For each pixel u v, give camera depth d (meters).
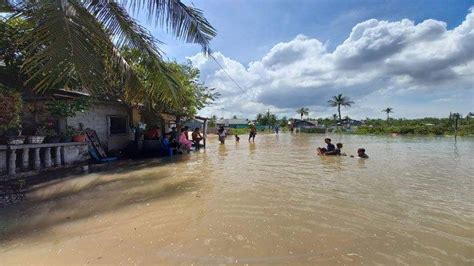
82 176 8.27
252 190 6.53
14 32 6.79
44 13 4.43
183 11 6.75
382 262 3.20
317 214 4.83
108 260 3.28
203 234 3.99
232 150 16.62
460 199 5.75
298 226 4.28
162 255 3.38
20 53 7.71
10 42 7.40
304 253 3.42
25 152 8.11
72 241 3.81
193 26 6.92
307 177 8.09
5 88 7.36
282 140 27.23
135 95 8.38
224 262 3.21
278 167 9.97
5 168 7.58
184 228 4.22
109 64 6.86
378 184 7.15
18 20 6.20
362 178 7.93
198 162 11.34
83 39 4.67
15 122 7.34
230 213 4.89
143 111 14.57
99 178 7.99
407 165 10.36
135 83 7.96
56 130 10.49
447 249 3.52
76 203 5.57
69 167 9.79
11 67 8.16
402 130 41.22
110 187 6.91
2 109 6.96
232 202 5.55
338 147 13.73
